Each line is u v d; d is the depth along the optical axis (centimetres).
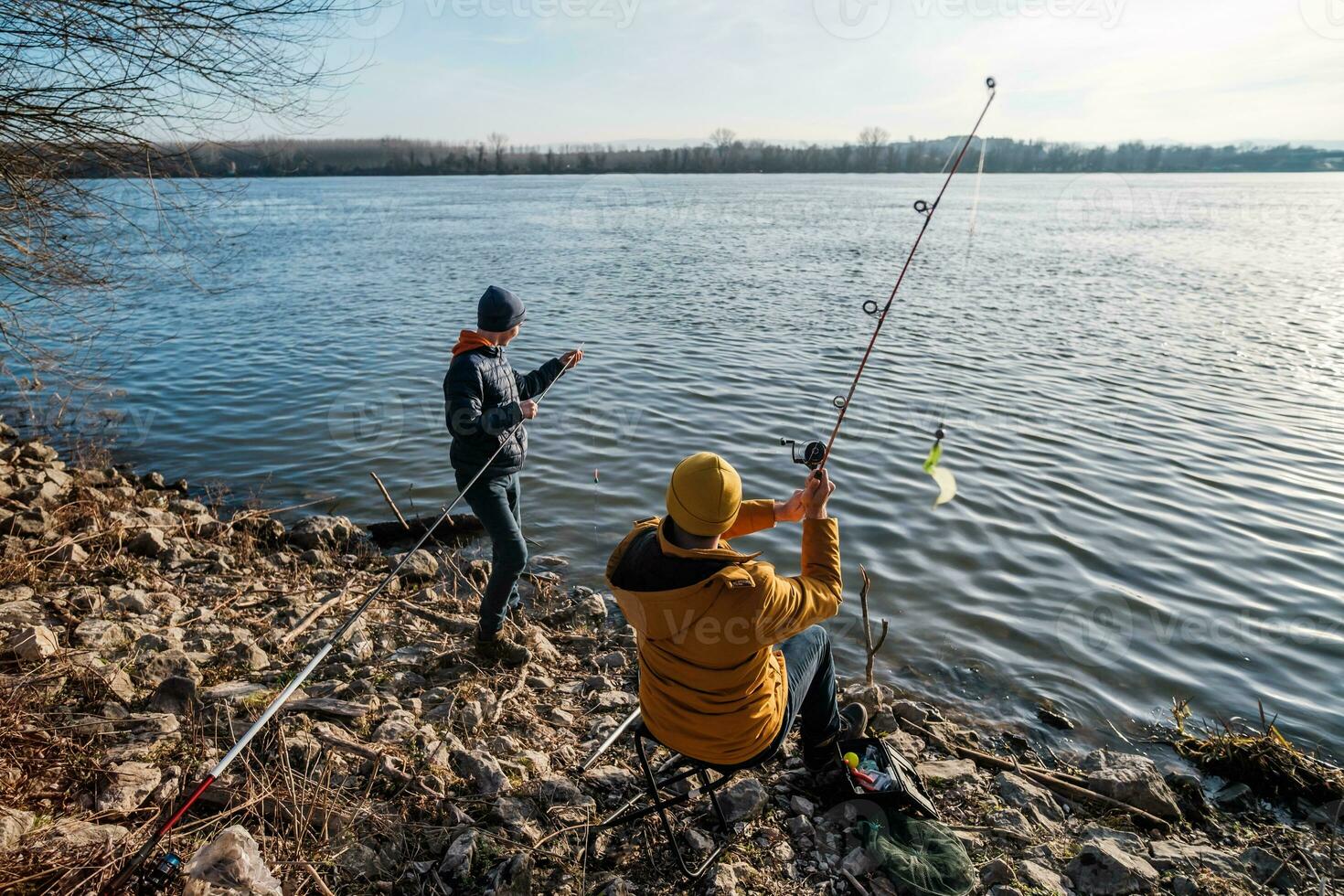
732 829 310
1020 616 530
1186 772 389
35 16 504
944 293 1898
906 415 934
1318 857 327
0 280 601
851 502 694
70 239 616
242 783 304
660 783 294
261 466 826
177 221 632
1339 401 1002
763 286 1991
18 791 283
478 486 407
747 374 1128
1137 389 1056
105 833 268
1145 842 328
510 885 272
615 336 1395
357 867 276
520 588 558
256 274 2223
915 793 320
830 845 308
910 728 407
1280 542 627
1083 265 2484
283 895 256
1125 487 727
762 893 283
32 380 1102
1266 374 1144
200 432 929
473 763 334
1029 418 925
